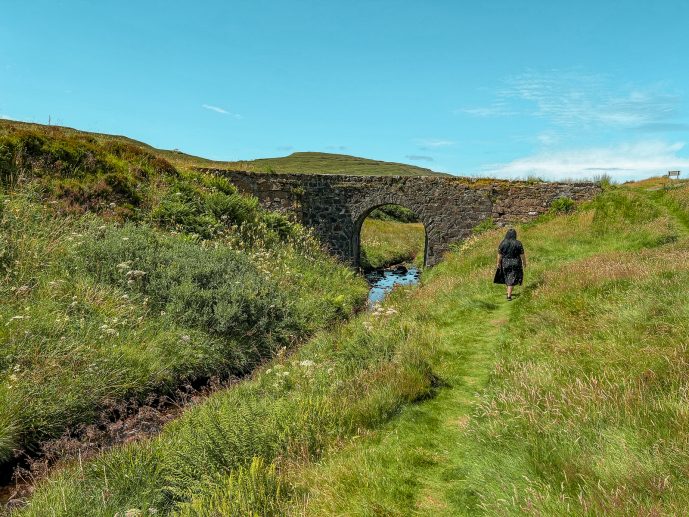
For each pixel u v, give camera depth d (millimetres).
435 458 4945
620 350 5930
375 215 51844
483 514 3881
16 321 8688
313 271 19250
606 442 4082
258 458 4895
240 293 12219
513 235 11594
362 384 6898
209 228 17484
